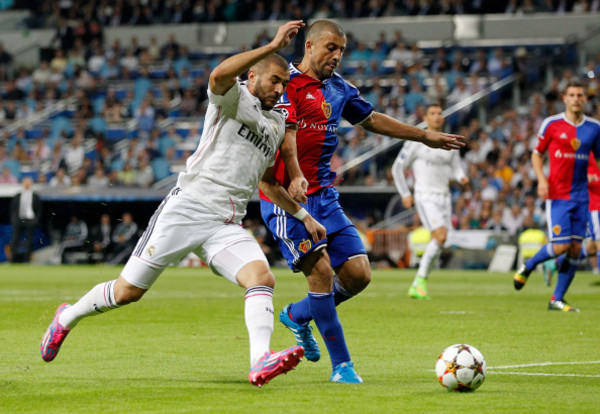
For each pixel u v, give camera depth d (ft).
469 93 299.99
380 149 269.03
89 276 194.29
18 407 46.37
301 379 57.88
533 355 69.72
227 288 160.76
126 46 387.75
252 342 50.11
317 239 57.77
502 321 97.81
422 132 65.26
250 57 50.03
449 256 249.55
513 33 346.13
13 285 161.89
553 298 113.60
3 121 346.54
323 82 61.93
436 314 106.63
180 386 53.98
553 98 277.64
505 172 257.75
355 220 266.57
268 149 54.95
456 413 44.73
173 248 53.36
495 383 55.47
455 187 258.57
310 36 61.52
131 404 47.26
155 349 72.43
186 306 117.60
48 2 402.93
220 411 44.98
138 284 54.19
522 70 300.40
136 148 303.48
